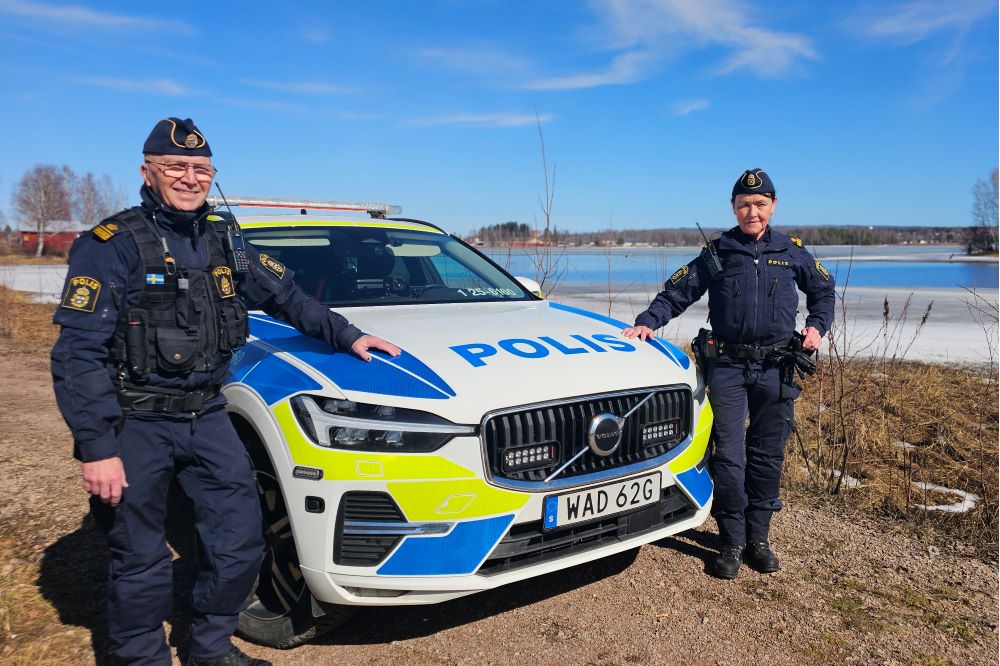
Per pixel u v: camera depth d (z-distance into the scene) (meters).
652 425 2.81
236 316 2.31
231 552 2.36
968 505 3.96
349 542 2.37
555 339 2.98
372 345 2.63
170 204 2.19
